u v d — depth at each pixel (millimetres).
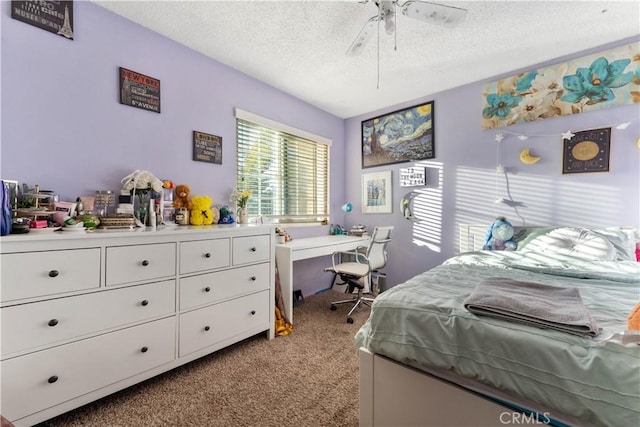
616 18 1905
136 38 1936
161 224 1930
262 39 2123
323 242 2895
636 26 1990
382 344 1120
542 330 870
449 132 2996
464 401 930
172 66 2127
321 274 3506
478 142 2812
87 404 1417
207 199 2162
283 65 2500
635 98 2102
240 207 2484
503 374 851
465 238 2861
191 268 1715
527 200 2557
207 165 2365
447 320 1002
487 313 978
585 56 2287
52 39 1598
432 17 1594
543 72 2461
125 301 1444
